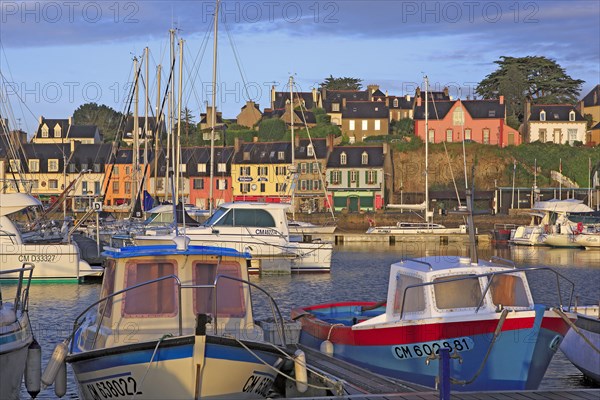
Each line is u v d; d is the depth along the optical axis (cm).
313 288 3106
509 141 9481
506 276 1339
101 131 12069
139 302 1188
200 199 8769
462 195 8594
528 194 8550
